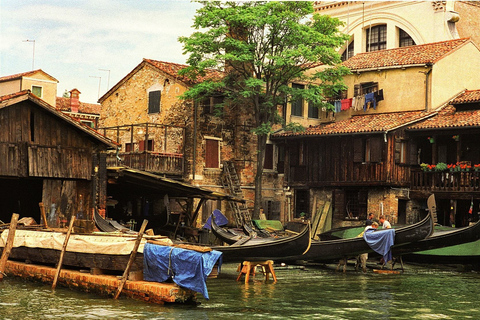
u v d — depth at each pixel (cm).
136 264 1622
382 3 4384
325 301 1728
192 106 3331
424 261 2664
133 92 3647
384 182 3106
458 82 3438
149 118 3541
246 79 3297
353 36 4556
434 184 3091
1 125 2233
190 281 1501
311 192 3462
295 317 1492
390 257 2283
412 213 3225
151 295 1550
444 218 3228
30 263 1978
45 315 1429
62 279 1791
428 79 3306
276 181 3594
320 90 3312
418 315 1572
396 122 3175
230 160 3481
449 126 3017
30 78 4319
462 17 4356
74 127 2391
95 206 2452
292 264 2602
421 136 3177
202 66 3133
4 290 1739
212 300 1673
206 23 3172
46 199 2588
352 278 2248
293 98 3328
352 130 3209
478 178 2947
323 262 2644
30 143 2294
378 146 3136
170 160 3192
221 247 2095
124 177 2559
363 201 3247
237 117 3497
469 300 1811
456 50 3422
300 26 3167
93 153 2472
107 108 3797
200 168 3331
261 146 3344
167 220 2764
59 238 1841
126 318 1402
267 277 2123
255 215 3328
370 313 1578
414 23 4231
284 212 3559
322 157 3394
